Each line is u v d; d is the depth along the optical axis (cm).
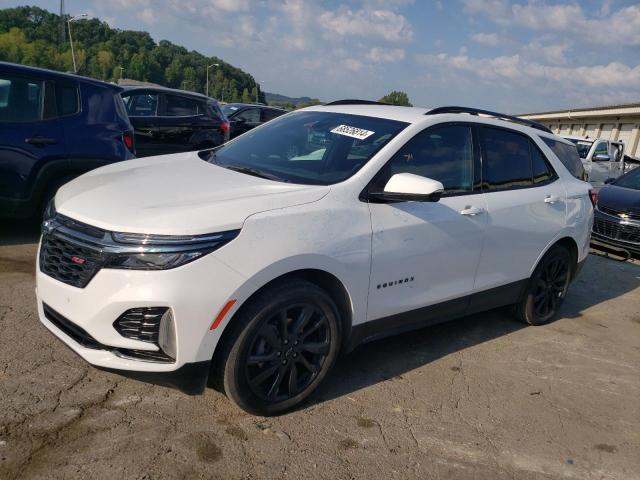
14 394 300
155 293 260
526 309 488
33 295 430
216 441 282
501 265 431
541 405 364
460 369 400
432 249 366
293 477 264
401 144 359
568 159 525
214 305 268
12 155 533
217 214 278
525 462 301
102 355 272
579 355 452
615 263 808
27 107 548
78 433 275
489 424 333
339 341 328
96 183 335
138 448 269
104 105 604
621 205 830
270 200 299
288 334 303
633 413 369
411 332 457
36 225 631
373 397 345
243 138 432
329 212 312
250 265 276
